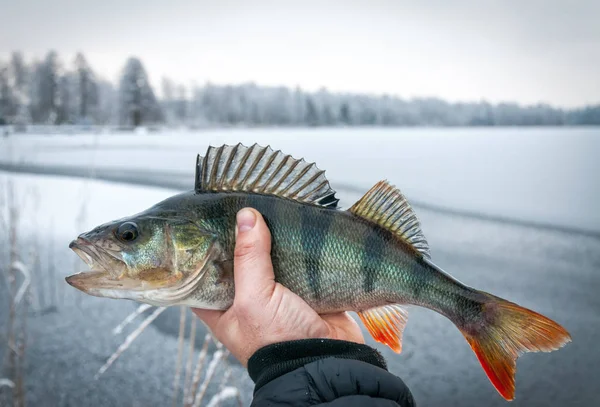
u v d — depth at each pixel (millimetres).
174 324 871
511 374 309
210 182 336
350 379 240
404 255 328
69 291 953
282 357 263
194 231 321
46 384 719
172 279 319
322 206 331
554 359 761
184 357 787
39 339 807
